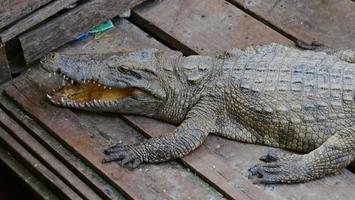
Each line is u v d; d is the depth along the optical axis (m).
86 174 2.48
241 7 2.85
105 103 2.55
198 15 2.82
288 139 2.51
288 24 2.80
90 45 2.76
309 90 2.48
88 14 2.73
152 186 2.45
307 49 2.71
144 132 2.56
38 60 2.71
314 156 2.44
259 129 2.52
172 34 2.78
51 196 2.51
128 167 2.47
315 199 2.42
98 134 2.55
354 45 2.74
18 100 2.61
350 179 2.46
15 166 2.57
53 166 2.51
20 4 2.57
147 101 2.54
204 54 2.73
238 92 2.50
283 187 2.44
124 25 2.81
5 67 2.65
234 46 2.75
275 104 2.48
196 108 2.53
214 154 2.50
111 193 2.45
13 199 2.72
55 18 2.67
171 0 2.86
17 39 2.65
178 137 2.48
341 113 2.46
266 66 2.52
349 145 2.44
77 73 2.52
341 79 2.48
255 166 2.46
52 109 2.59
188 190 2.44
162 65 2.54
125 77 2.51
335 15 2.82
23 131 2.57
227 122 2.54
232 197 2.42
